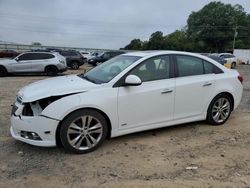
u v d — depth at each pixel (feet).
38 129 14.92
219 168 14.07
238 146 16.84
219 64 20.54
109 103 15.92
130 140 17.46
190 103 18.79
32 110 15.29
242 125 20.68
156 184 12.60
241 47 312.71
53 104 14.93
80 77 18.61
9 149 16.06
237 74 21.25
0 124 20.33
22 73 60.13
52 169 13.88
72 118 15.12
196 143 17.16
